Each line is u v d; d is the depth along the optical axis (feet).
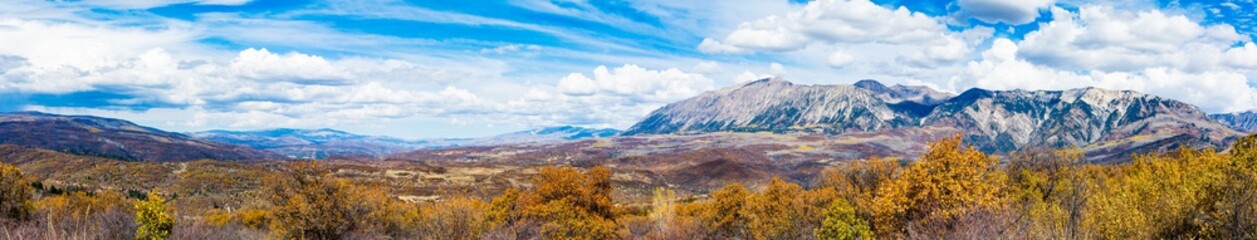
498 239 160.76
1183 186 79.30
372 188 179.73
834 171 199.41
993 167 100.17
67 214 137.18
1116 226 77.71
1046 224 76.95
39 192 365.40
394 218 171.42
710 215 211.00
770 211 178.29
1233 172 74.90
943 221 88.12
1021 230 75.56
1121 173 156.04
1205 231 73.87
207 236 156.66
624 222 218.59
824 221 114.93
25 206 144.87
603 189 197.06
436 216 157.79
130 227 128.06
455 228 157.28
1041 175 131.34
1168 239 78.02
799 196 172.04
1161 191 81.61
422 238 156.87
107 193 223.30
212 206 414.82
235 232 175.73
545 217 170.60
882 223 104.32
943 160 97.35
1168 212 77.97
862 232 106.22
